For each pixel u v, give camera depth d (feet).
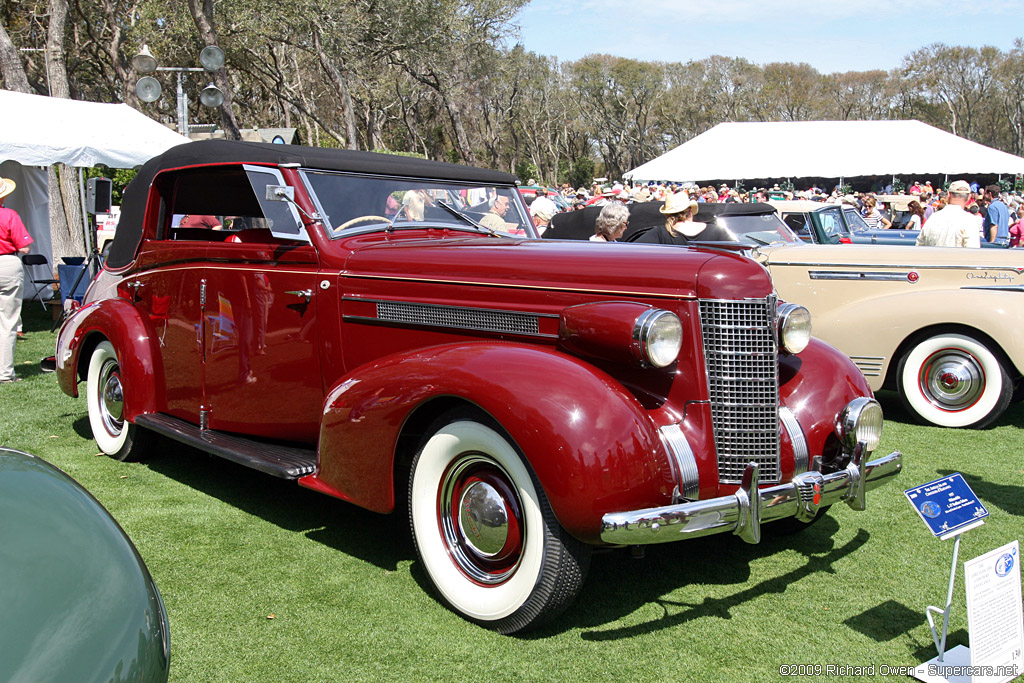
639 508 8.46
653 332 8.71
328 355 11.85
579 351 9.51
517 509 9.02
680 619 9.73
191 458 16.15
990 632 8.23
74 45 98.07
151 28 86.99
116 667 4.69
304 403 12.27
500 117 215.51
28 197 39.70
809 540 12.32
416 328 10.95
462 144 117.39
